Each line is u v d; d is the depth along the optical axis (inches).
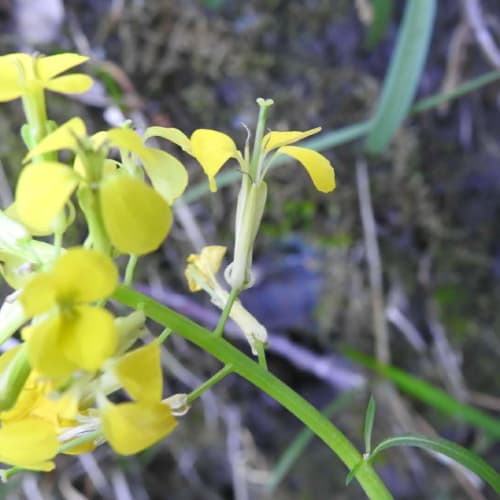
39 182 4.8
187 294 9.5
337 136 8.0
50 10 9.2
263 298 9.7
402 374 8.1
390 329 10.1
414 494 9.9
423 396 8.0
